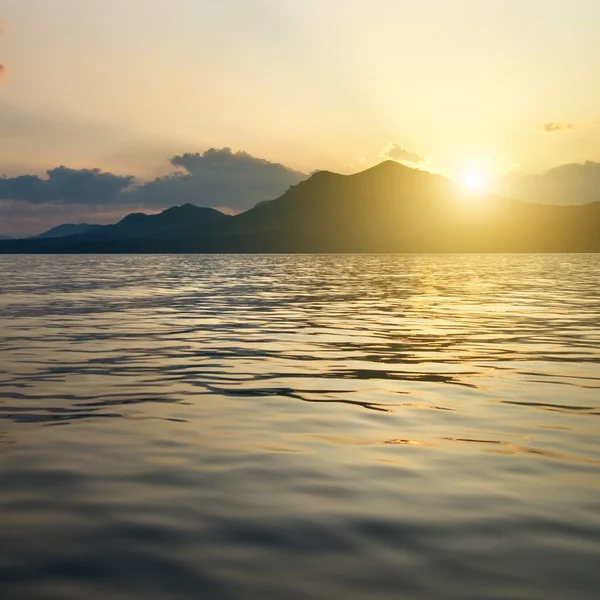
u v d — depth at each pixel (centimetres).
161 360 1695
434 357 1734
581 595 506
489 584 525
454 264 13138
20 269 10500
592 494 725
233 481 777
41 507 696
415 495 726
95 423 1056
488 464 835
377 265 12519
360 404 1188
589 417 1086
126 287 5341
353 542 604
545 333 2253
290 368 1570
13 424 1050
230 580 535
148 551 589
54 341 2069
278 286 5447
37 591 519
